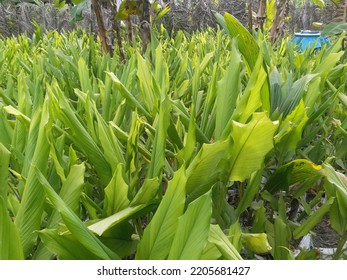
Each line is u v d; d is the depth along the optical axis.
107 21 2.90
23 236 0.68
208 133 1.04
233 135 0.82
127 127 1.20
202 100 1.41
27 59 2.16
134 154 0.92
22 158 0.92
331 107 1.23
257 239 0.75
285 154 1.06
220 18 1.38
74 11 3.43
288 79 1.19
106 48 2.51
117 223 0.73
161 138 0.79
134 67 1.44
